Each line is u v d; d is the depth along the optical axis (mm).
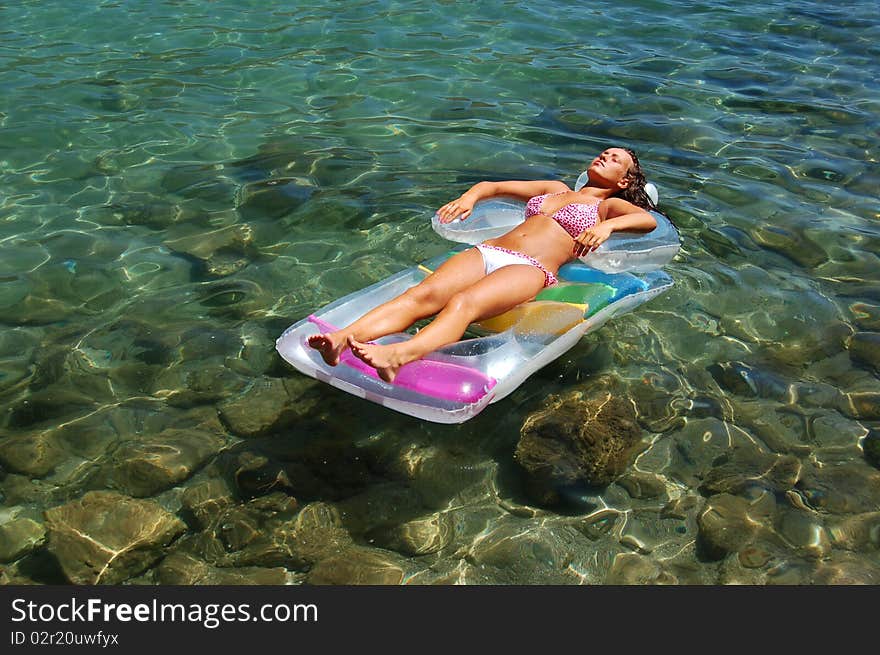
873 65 7652
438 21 8344
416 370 3188
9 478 3029
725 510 3025
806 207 5184
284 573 2752
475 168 5480
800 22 8820
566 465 3162
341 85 6770
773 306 4211
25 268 4273
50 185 5098
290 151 5621
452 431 3344
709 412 3498
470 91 6754
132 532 2840
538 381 3633
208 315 3988
